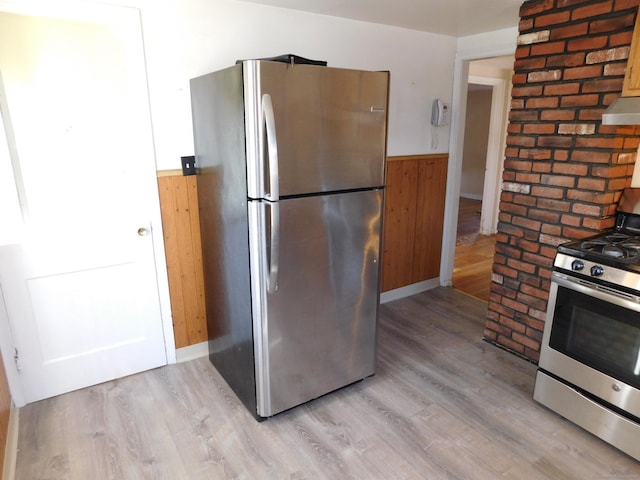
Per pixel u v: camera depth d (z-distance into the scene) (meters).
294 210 1.94
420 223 3.71
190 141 2.44
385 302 3.67
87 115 2.14
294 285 2.05
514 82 2.54
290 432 2.11
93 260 2.30
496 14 2.75
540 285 2.58
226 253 2.19
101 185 2.24
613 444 1.95
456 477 1.83
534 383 2.49
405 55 3.22
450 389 2.44
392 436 2.08
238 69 1.76
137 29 2.15
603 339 1.93
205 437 2.07
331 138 1.97
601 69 2.11
